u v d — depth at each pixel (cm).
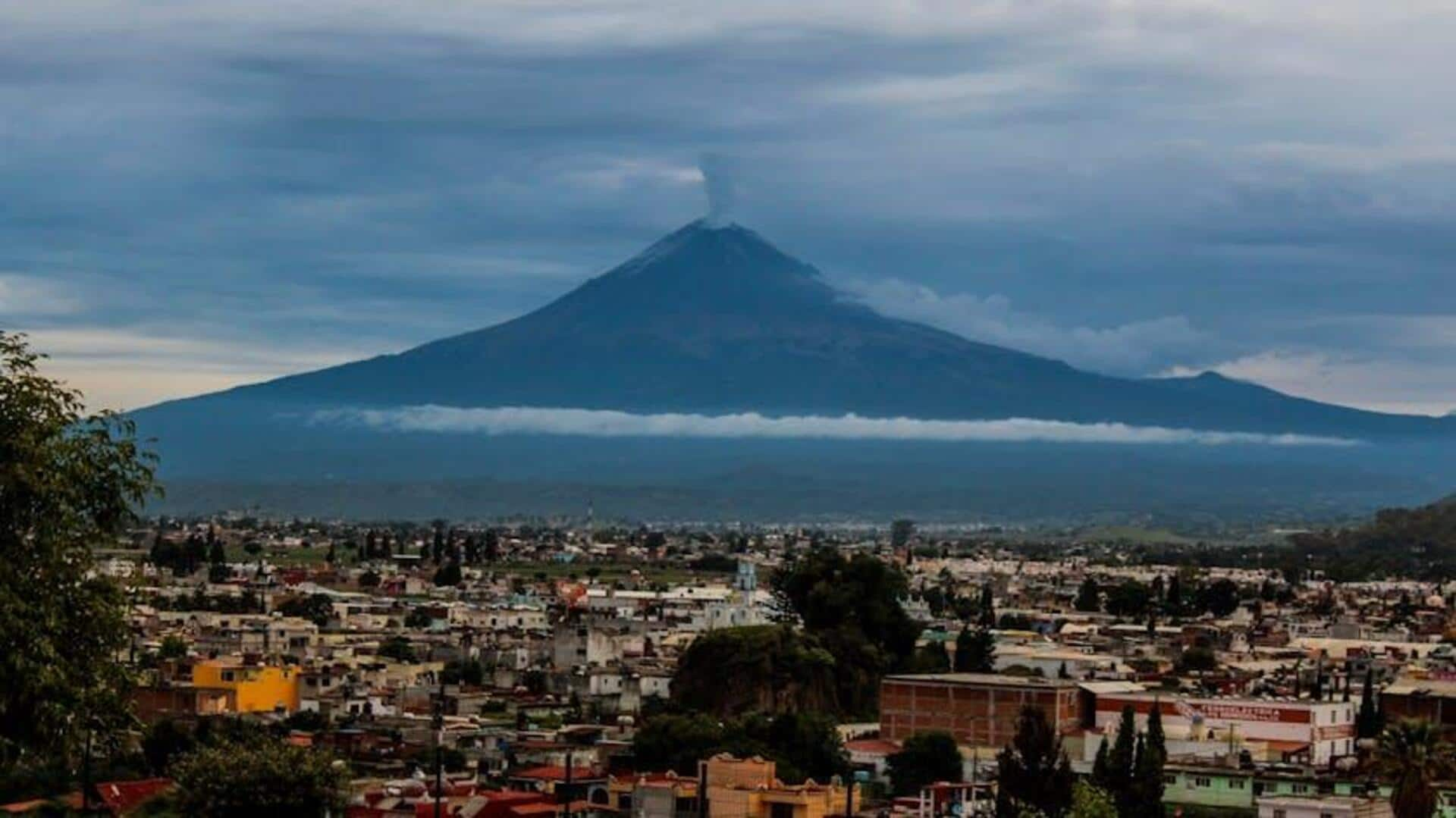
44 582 14312
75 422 14662
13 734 14475
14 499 14300
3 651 14038
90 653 14775
